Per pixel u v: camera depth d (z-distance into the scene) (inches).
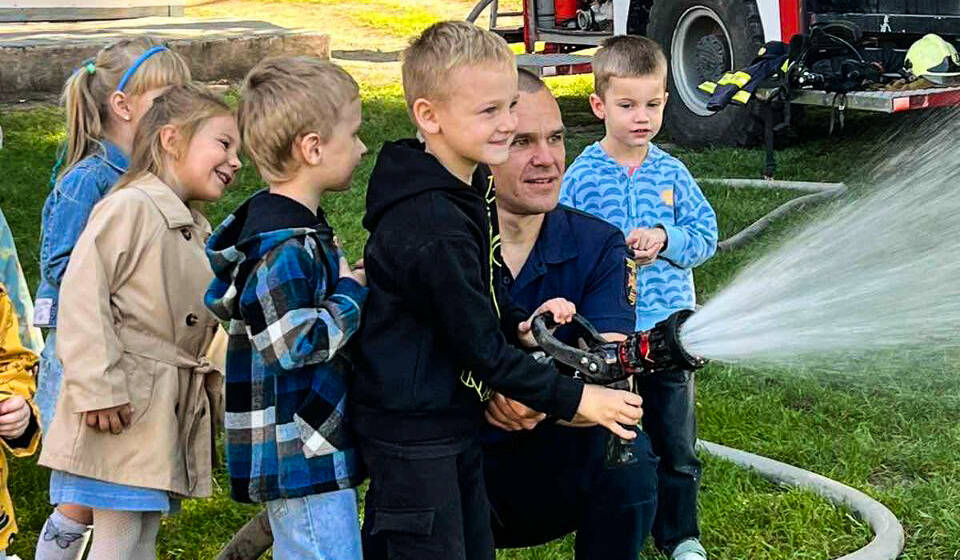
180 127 134.2
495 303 108.7
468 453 110.5
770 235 290.8
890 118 393.7
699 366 104.8
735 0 375.6
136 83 147.4
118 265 128.7
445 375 106.3
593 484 121.3
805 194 326.6
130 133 148.7
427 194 103.8
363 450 108.9
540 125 117.7
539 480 122.5
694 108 399.5
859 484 176.1
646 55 153.4
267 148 109.7
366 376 107.0
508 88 105.1
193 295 133.4
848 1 370.0
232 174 137.8
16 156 379.9
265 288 105.8
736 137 384.5
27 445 129.9
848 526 164.1
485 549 112.8
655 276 149.9
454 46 103.6
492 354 103.3
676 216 154.6
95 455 128.6
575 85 544.7
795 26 363.3
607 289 123.0
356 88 113.0
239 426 111.6
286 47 542.9
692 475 148.4
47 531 141.1
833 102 339.9
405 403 105.5
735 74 350.6
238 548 131.6
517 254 123.2
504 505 124.3
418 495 106.2
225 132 135.9
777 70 347.6
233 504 173.2
